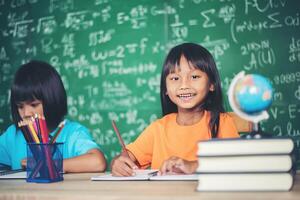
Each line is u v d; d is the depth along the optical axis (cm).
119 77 284
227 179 71
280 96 255
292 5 255
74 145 153
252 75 78
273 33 257
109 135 284
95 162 131
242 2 262
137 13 281
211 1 267
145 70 278
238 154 70
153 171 108
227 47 263
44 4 302
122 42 284
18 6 307
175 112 150
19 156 164
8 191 81
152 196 69
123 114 282
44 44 301
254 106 77
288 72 255
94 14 291
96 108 288
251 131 80
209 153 72
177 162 101
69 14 296
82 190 79
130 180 92
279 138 69
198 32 269
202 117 144
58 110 148
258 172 69
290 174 69
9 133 171
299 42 254
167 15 275
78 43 294
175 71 134
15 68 307
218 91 138
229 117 142
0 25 309
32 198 76
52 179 94
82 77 292
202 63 133
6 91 307
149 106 277
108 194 73
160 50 276
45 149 94
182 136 143
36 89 141
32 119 99
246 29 261
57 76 149
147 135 149
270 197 64
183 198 66
